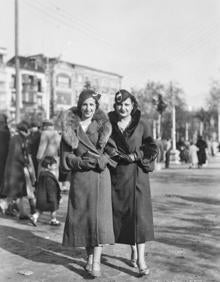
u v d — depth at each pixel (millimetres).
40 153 9109
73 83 70000
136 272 5012
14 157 8266
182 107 63406
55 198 7703
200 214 8523
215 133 69438
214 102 58875
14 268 5234
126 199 4887
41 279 4828
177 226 7395
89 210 4805
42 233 7090
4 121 9508
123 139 4875
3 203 9016
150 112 59125
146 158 4910
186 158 31438
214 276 4844
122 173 4914
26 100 60438
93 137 4922
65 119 4984
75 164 4820
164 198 10820
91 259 5027
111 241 4812
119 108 4949
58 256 5715
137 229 4820
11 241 6539
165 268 5137
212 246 6086
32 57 64750
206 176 18031
